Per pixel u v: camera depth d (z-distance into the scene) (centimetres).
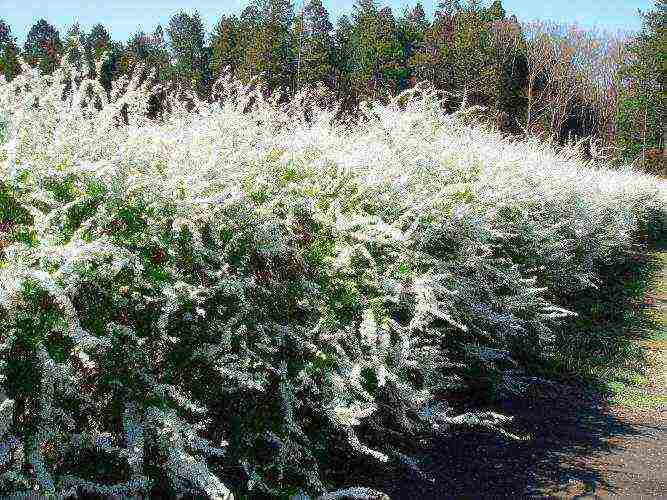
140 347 276
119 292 276
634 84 5016
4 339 233
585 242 1054
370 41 4456
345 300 382
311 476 337
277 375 339
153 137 366
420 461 423
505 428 496
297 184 415
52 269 237
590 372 647
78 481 246
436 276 414
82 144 321
